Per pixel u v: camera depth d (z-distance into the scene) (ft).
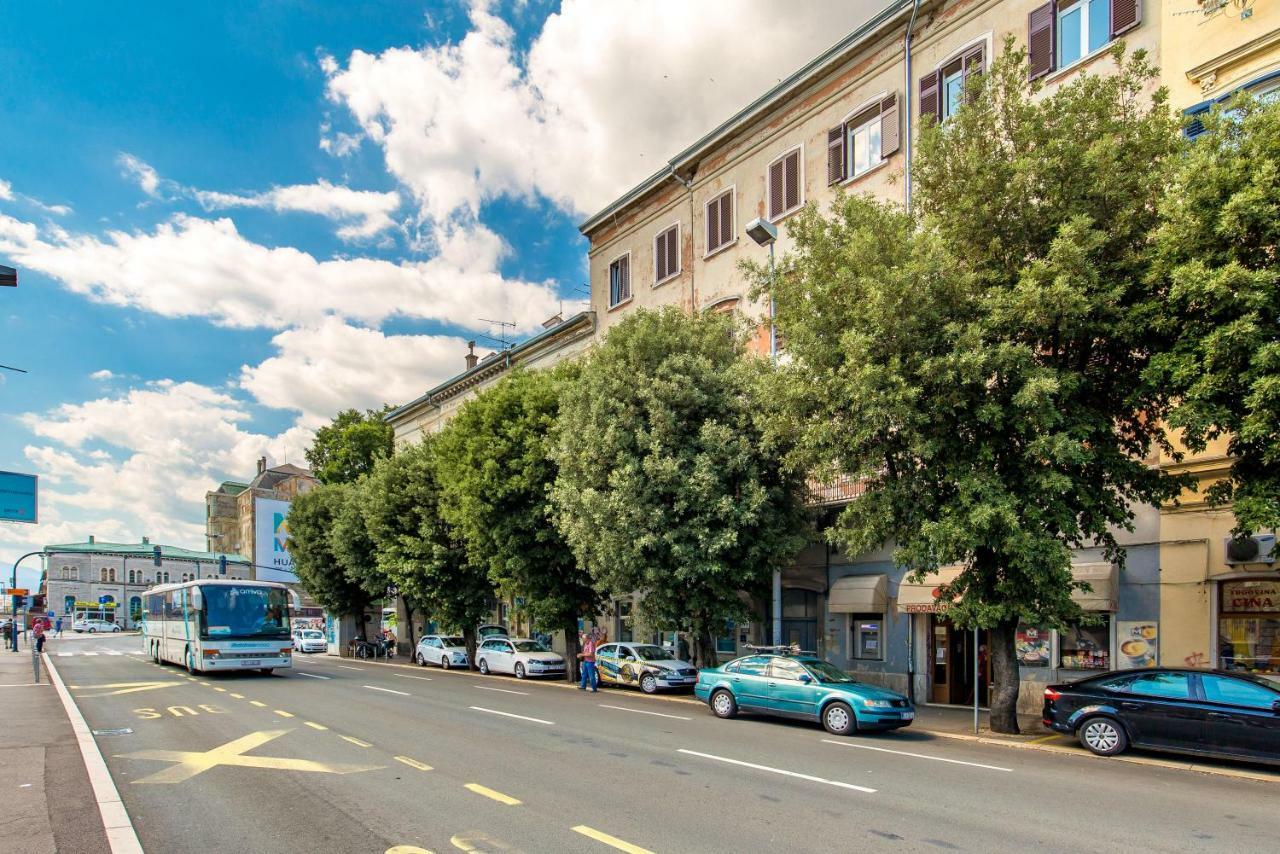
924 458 44.45
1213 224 35.22
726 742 43.06
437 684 81.35
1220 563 47.88
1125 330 39.24
